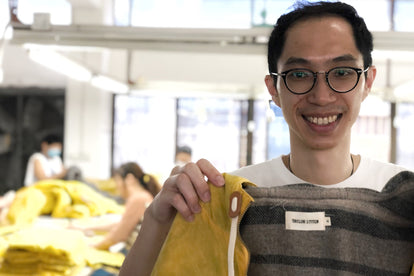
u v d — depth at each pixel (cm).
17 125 733
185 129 739
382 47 264
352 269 84
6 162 738
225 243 87
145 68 727
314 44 89
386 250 84
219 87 691
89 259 269
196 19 685
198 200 90
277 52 96
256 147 730
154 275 88
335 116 91
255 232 88
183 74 723
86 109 713
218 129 735
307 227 86
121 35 296
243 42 292
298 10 93
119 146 745
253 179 110
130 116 743
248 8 672
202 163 93
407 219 86
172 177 94
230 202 85
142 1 704
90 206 430
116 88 600
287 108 94
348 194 87
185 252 88
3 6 260
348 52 89
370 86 102
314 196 87
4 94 726
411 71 680
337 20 90
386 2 646
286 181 104
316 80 90
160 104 740
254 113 728
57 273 243
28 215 355
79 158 712
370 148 710
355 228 85
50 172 593
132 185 353
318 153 97
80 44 304
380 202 87
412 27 643
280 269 85
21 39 301
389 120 707
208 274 87
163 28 293
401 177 87
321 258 84
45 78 742
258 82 709
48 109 744
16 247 238
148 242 97
